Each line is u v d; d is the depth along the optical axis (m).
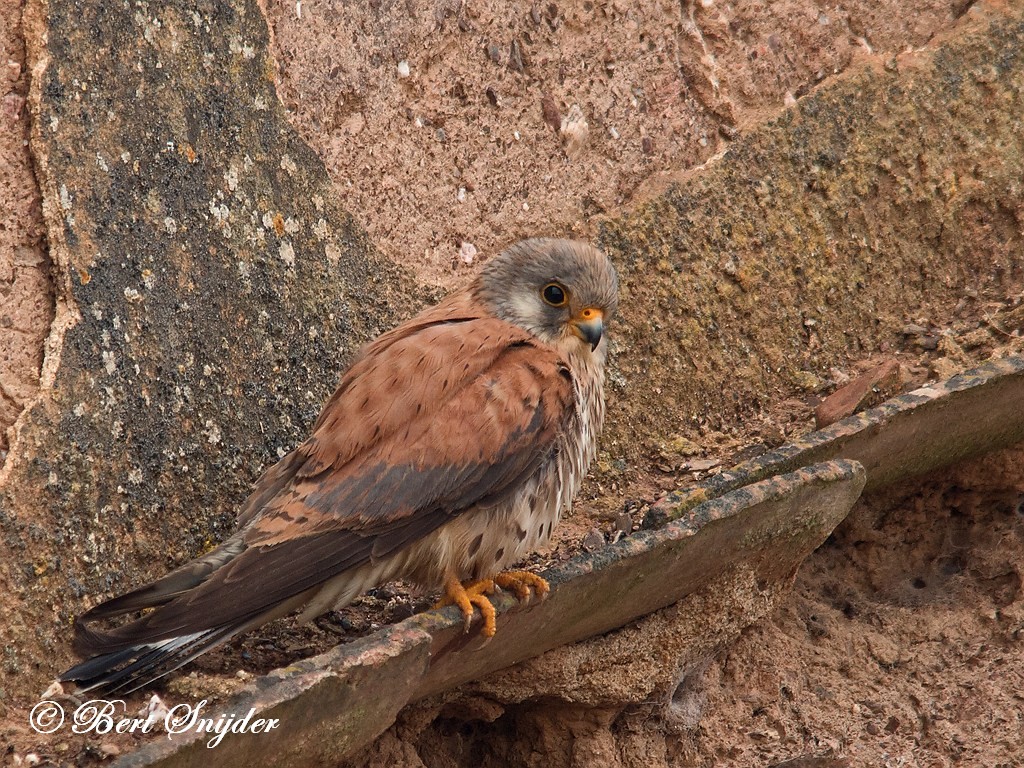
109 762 6.13
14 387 7.27
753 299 10.41
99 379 7.52
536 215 10.02
